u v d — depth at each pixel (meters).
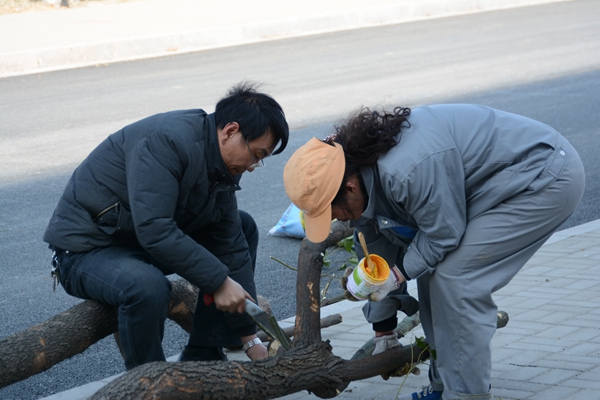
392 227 3.19
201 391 2.70
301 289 3.24
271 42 15.54
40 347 3.04
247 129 3.05
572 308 4.51
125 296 3.00
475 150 2.97
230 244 3.59
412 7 18.28
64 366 4.17
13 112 10.23
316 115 9.70
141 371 2.63
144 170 2.99
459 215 2.95
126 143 3.09
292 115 9.74
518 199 3.02
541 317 4.39
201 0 20.38
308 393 3.57
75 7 19.52
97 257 3.15
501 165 3.00
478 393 3.09
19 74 12.83
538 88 11.17
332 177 2.90
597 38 15.31
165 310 3.09
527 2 20.19
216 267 3.06
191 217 3.25
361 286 3.05
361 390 3.67
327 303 4.42
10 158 8.12
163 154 3.01
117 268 3.06
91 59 13.88
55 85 11.91
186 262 3.01
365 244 3.18
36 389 3.90
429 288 3.18
